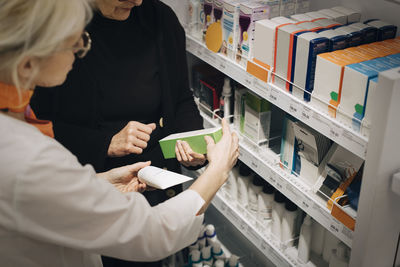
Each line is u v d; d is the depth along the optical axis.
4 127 0.90
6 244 0.99
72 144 1.81
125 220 1.03
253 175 2.33
